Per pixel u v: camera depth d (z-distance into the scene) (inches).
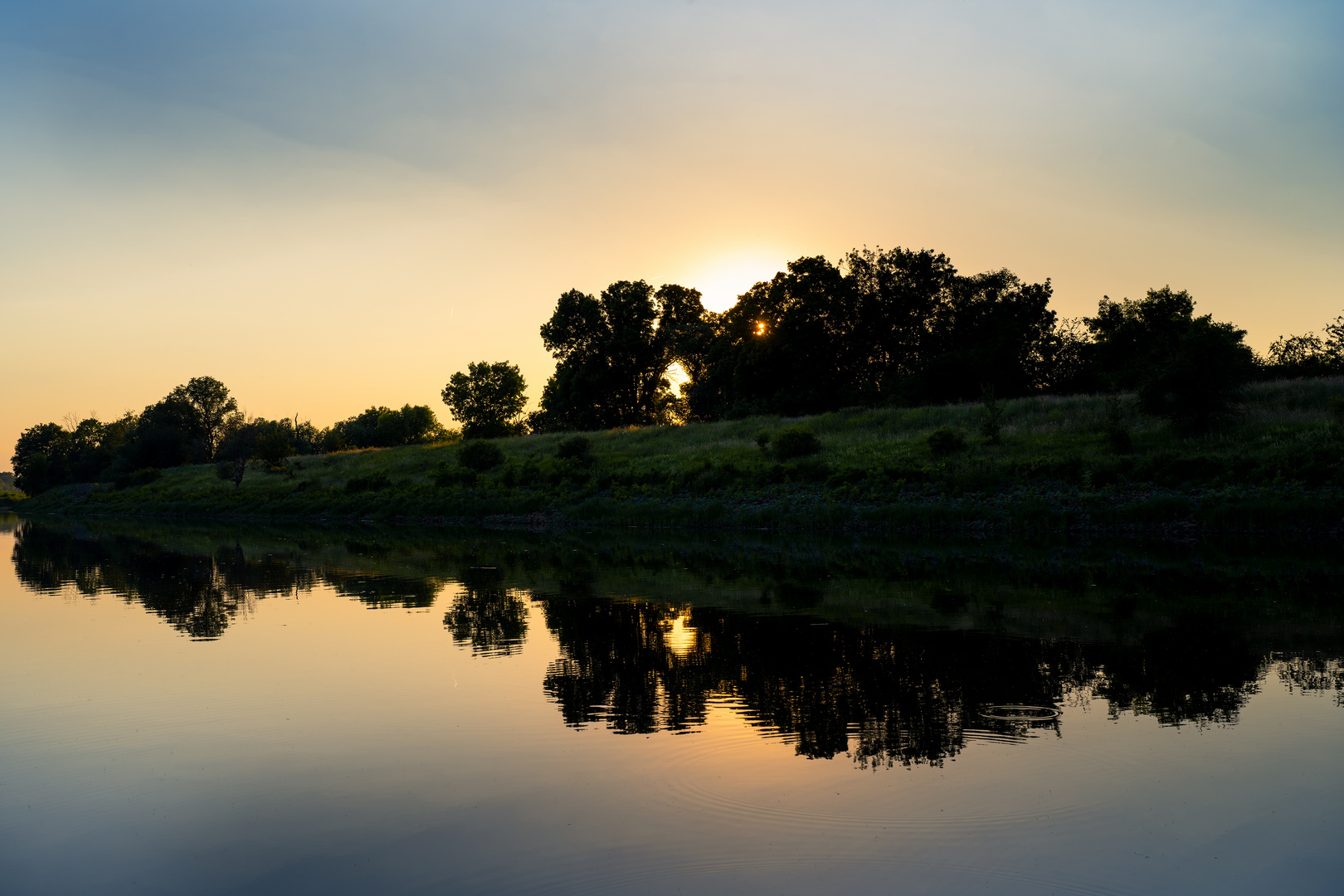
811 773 319.9
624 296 3164.4
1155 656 480.1
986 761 328.8
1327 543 925.8
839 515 1274.6
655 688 442.3
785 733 365.7
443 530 1642.5
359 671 497.7
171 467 4052.7
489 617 662.5
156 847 276.2
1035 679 440.5
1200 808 283.9
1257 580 730.8
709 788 308.5
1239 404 1382.9
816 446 1651.1
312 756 356.2
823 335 2497.5
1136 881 238.1
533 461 2085.4
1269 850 254.5
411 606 730.8
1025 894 232.4
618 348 3095.5
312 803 307.3
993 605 649.6
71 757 362.9
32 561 1263.5
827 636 554.3
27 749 373.1
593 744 358.0
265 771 341.1
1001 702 402.6
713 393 3129.9
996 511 1172.5
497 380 3902.6
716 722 382.9
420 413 4800.7
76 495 3919.8
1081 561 876.6
